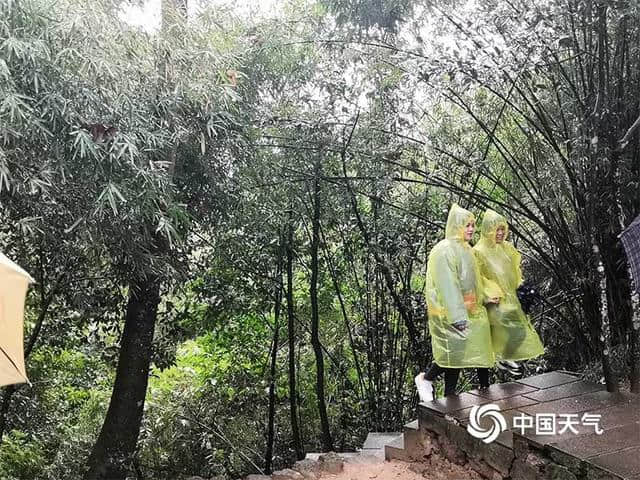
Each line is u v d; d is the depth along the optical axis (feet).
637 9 10.66
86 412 23.76
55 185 11.30
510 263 13.30
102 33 10.78
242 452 21.80
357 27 16.66
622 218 12.86
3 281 6.44
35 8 9.83
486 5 12.51
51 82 10.27
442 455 12.04
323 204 18.10
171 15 12.95
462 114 16.70
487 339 12.33
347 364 21.24
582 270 13.43
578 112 12.34
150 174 12.03
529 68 12.09
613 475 8.35
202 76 12.94
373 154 16.35
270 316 21.66
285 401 22.15
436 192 17.78
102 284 17.57
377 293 18.84
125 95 11.57
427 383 13.37
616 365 13.32
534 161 14.47
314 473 13.07
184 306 20.71
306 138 17.13
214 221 17.70
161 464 22.08
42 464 22.20
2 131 9.64
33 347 19.63
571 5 11.51
